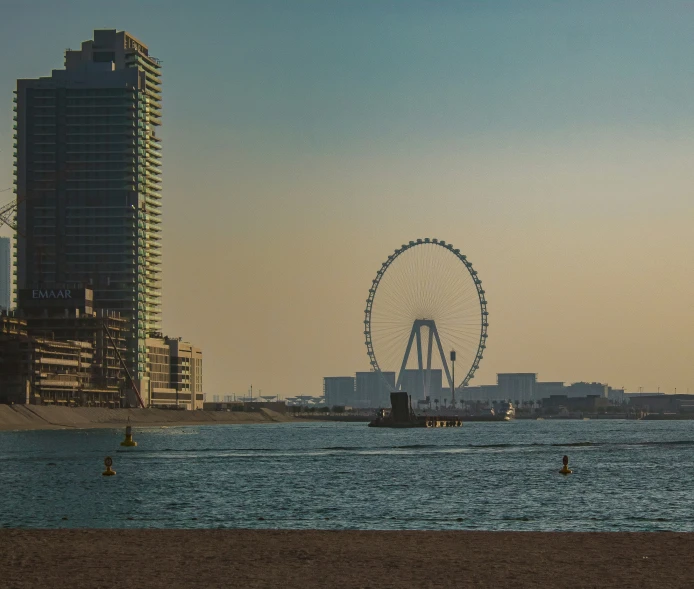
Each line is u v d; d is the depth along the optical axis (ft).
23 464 530.27
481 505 323.78
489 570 150.41
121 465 527.40
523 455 645.10
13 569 152.15
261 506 323.16
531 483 409.49
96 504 328.08
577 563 155.74
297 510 311.88
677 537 182.19
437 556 163.12
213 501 337.93
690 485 397.19
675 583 140.15
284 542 179.42
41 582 141.90
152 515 298.15
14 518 288.92
